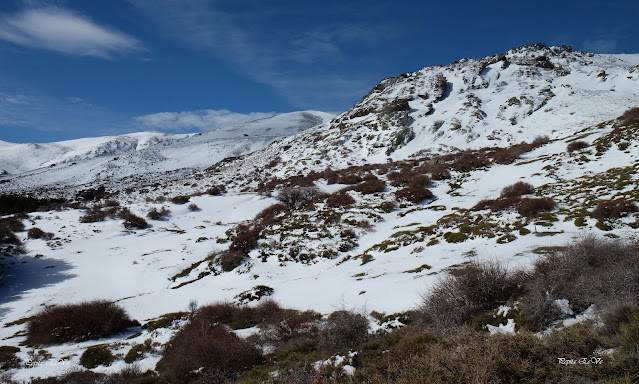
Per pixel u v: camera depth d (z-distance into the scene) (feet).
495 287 29.12
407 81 259.80
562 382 16.19
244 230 98.73
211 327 41.37
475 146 158.71
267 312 46.83
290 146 238.89
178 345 36.45
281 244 79.77
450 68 261.24
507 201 69.00
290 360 29.19
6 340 49.26
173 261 84.79
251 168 213.46
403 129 184.55
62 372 36.01
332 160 182.29
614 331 19.10
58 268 83.51
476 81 228.22
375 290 46.70
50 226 110.52
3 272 79.66
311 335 34.17
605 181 70.23
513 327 24.53
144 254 90.84
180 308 59.47
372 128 202.49
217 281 71.15
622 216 49.52
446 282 31.37
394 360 22.29
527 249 45.50
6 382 33.91
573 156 96.48
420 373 18.69
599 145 95.86
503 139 155.63
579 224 51.37
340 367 24.56
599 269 26.32
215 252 85.81
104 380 32.60
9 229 101.30
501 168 107.96
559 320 23.44
